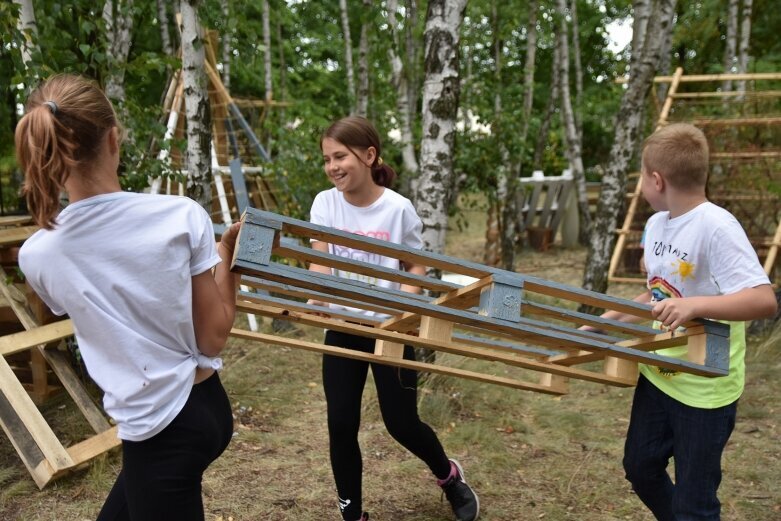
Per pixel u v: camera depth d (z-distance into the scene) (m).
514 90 9.93
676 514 2.21
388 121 9.14
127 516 1.76
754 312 1.97
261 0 9.71
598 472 3.48
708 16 11.98
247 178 7.44
